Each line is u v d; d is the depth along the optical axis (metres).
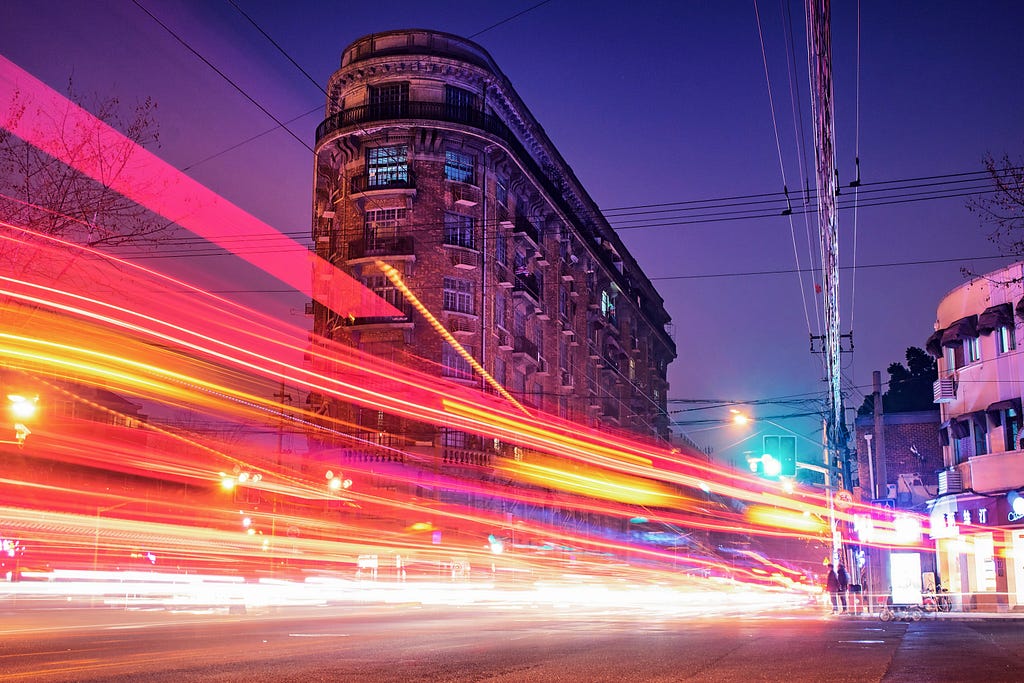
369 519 52.66
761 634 17.47
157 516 48.41
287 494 54.84
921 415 53.25
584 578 62.62
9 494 40.56
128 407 48.97
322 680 9.02
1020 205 18.34
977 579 39.28
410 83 54.09
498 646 13.68
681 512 90.75
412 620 21.86
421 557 51.50
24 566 40.31
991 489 37.91
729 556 97.62
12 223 19.95
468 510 54.59
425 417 52.97
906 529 44.69
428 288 53.50
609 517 75.44
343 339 54.38
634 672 10.12
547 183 63.47
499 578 54.94
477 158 55.56
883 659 12.25
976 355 40.66
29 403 29.48
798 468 37.59
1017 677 10.02
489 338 55.72
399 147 54.31
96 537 43.94
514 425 59.00
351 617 23.27
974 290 40.12
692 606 36.25
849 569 38.06
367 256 53.25
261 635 15.98
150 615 23.75
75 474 44.09
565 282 69.12
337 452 53.81
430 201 53.97
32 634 16.14
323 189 57.50
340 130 53.78
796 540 98.50
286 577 50.88
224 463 53.09
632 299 88.06
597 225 77.19
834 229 16.05
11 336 23.27
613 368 79.69
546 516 64.00
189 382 50.34
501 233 58.44
